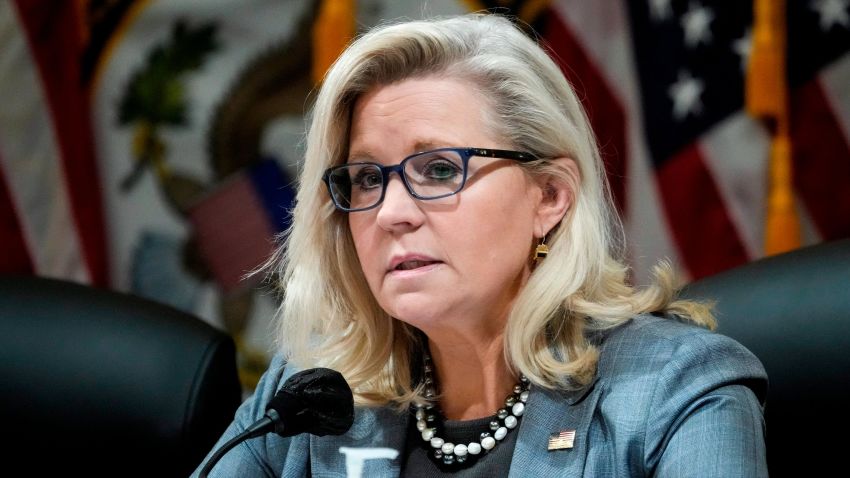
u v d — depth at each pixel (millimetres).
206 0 14188
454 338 7207
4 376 8617
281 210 14047
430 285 6805
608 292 7375
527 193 7059
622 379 6812
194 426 8297
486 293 6898
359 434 7527
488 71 6992
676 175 12898
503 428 7176
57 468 8461
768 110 12461
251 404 8031
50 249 14586
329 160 7328
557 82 7301
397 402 7594
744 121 12703
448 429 7344
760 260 8156
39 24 14633
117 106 14539
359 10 13672
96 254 14555
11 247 14586
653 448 6449
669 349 6824
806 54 12742
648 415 6562
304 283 7777
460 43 7062
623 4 13164
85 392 8469
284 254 8148
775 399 7594
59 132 14594
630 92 13109
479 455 7180
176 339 8562
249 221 14172
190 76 14289
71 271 14586
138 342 8562
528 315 7027
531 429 6918
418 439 7469
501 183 6898
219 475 7723
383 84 7094
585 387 6922
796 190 12766
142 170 14500
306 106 13875
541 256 7301
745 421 6316
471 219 6797
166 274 14461
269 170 14117
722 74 12789
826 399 7453
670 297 7504
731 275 8141
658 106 12992
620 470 6496
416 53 7012
